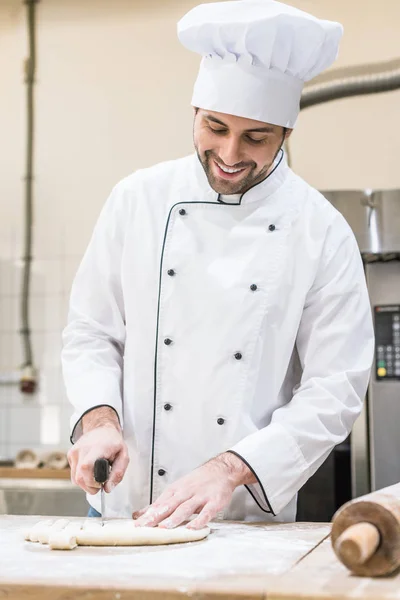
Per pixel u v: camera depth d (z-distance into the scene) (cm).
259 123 150
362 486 242
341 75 320
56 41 360
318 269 163
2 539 129
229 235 163
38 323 347
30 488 289
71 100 357
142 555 114
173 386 158
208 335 158
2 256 354
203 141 154
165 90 350
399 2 325
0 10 366
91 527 128
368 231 240
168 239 164
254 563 108
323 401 153
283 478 146
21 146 358
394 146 321
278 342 160
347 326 160
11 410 346
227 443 155
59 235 351
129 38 354
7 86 363
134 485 160
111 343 169
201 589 91
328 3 331
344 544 93
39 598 95
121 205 171
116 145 352
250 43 152
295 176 173
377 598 86
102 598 94
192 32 156
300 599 88
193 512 133
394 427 242
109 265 169
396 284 247
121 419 158
